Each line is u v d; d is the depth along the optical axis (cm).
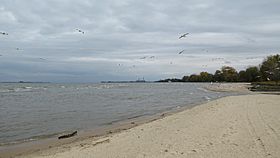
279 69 9656
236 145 1165
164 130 1599
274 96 4338
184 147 1166
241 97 4084
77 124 2161
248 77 15188
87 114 2791
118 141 1368
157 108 3362
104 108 3375
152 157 1053
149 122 2039
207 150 1103
